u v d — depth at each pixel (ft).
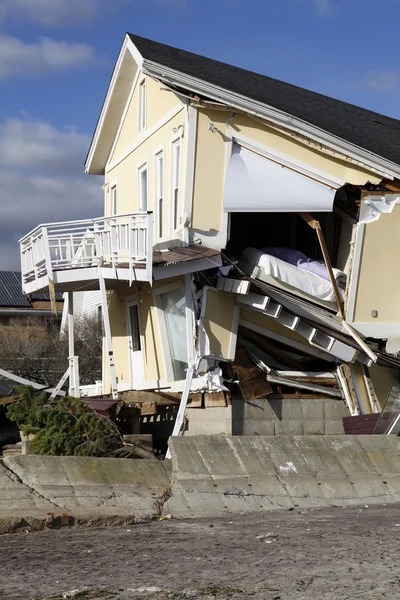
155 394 63.52
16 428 73.31
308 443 50.52
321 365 69.31
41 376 126.93
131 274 60.85
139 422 64.64
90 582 27.66
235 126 64.44
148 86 74.28
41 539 35.73
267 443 49.01
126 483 43.73
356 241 64.44
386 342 66.13
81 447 50.70
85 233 65.98
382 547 33.24
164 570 29.32
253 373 63.10
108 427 52.47
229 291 62.39
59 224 65.16
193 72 66.28
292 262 67.10
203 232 64.13
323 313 64.64
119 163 83.82
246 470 46.65
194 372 62.13
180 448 46.24
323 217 72.90
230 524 39.47
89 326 131.03
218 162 64.44
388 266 65.21
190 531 37.58
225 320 63.31
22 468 42.01
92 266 64.64
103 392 85.46
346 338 63.82
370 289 65.00
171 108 68.49
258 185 63.57
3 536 36.52
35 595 25.98
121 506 41.37
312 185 63.67
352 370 65.82
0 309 157.38
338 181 63.62
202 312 62.49
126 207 81.56
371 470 50.60
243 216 80.23
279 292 63.10
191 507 42.80
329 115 74.79
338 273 65.57
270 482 46.44
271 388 63.52
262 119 63.41
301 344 66.39
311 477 48.03
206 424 63.10
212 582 27.40
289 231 77.36
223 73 74.90
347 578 27.76
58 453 50.62
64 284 68.59
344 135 64.44
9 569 29.76
